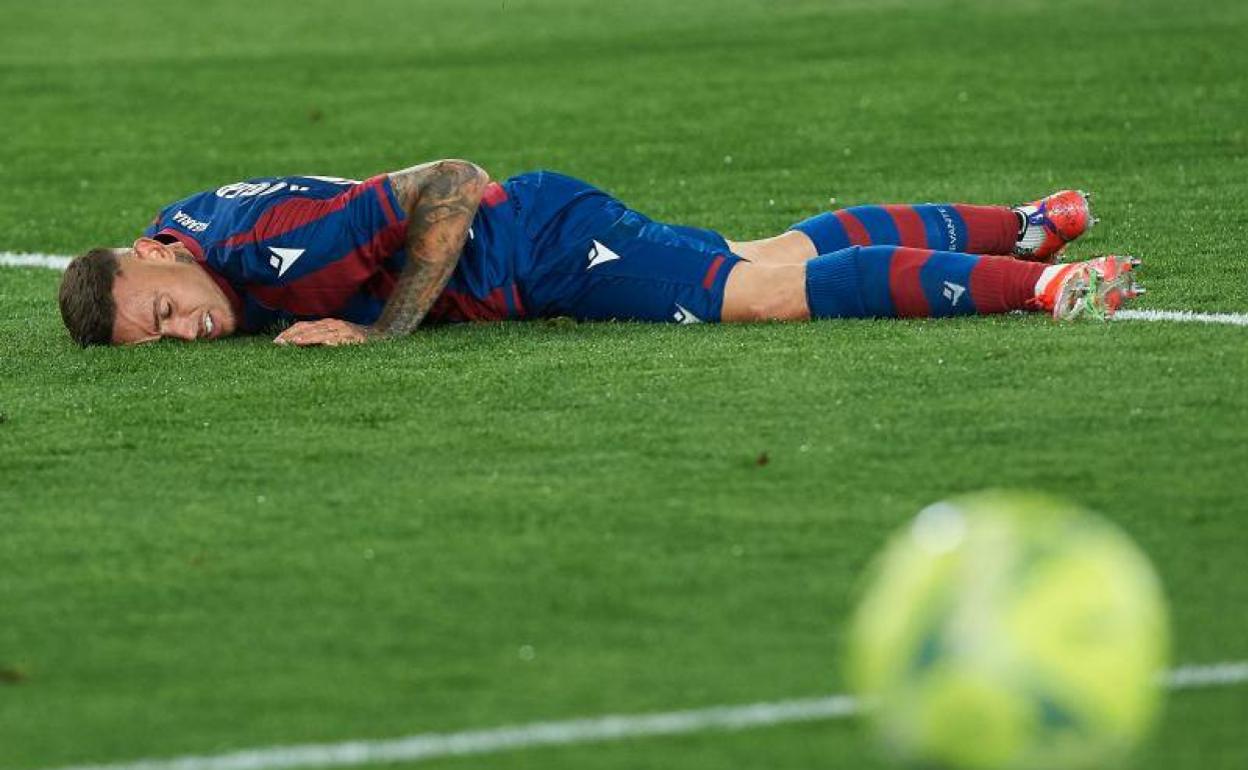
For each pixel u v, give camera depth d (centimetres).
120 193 4025
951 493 1864
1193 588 1622
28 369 2489
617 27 6247
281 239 2530
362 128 4681
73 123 4853
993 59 5162
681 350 2414
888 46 5516
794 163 3988
